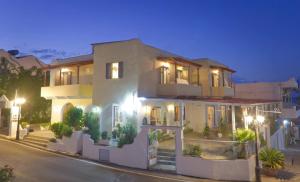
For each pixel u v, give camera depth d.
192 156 16.50
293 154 26.83
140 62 23.12
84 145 20.72
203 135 24.00
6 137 27.39
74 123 22.94
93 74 25.22
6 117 33.59
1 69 38.81
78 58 29.02
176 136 16.94
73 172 15.98
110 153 19.19
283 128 33.19
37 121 34.91
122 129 20.73
